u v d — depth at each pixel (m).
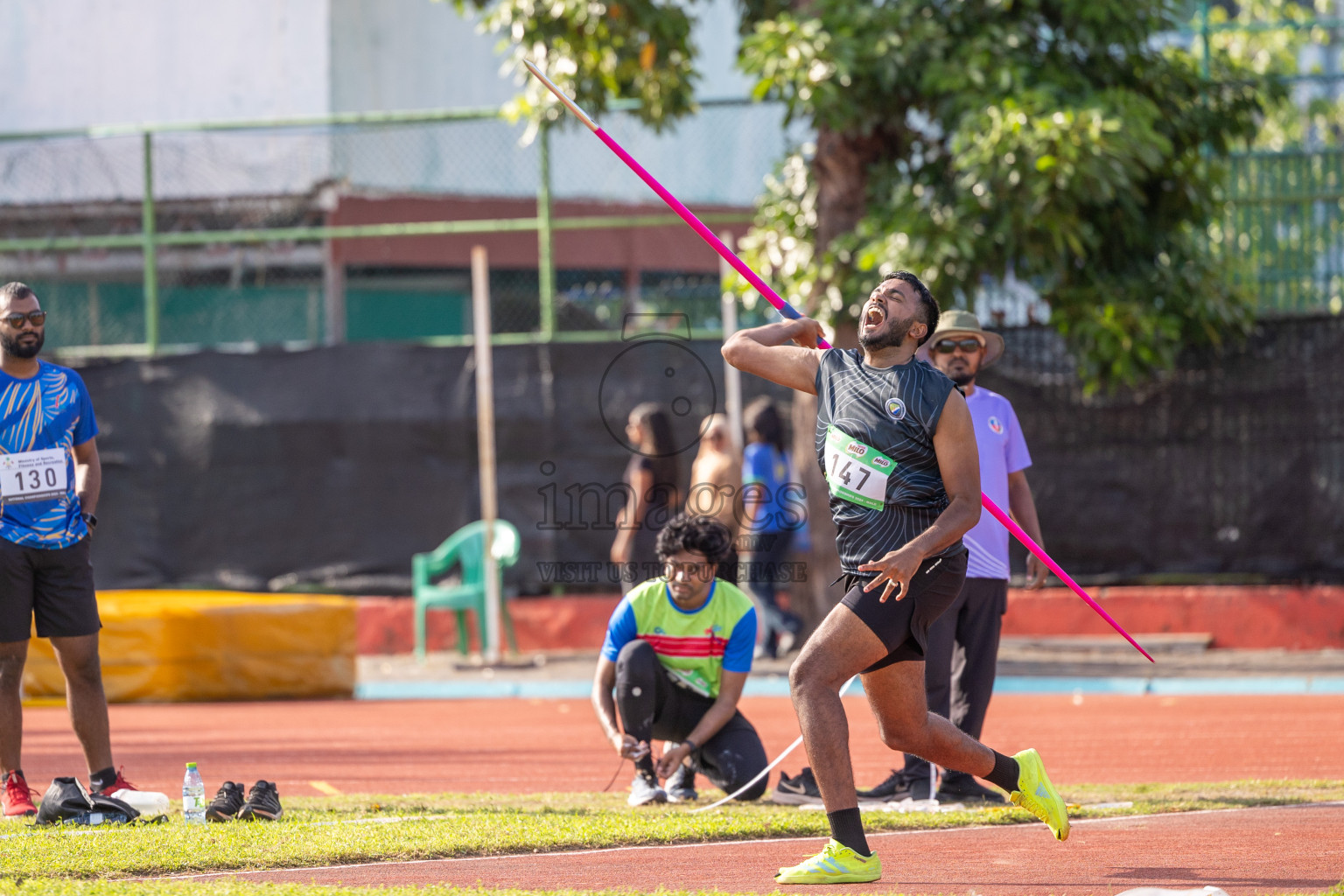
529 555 38.09
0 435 16.42
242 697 32.97
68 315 45.81
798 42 31.86
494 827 14.83
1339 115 46.28
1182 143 35.16
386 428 38.78
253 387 39.41
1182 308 34.44
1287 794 17.70
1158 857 13.77
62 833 14.59
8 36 52.97
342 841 13.92
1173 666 33.34
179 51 51.97
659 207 47.19
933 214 32.66
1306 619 35.25
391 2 51.84
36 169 43.31
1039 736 25.20
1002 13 33.50
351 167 46.16
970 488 12.04
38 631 16.73
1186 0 37.66
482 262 37.31
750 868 13.30
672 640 18.44
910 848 14.35
